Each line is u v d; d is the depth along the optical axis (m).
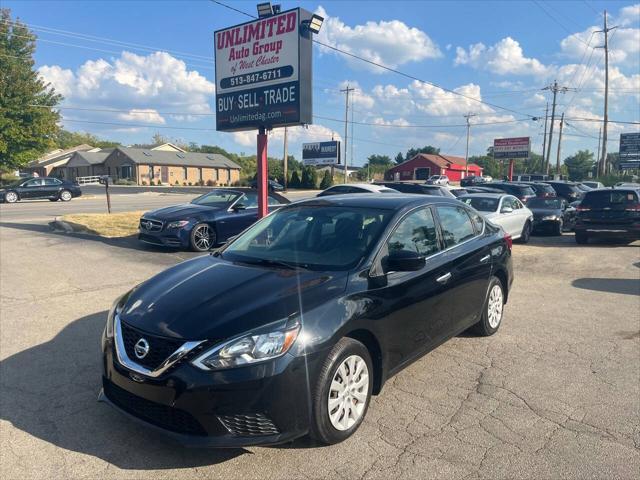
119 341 3.43
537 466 3.23
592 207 13.54
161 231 10.96
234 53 11.28
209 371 3.04
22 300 7.13
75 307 6.80
